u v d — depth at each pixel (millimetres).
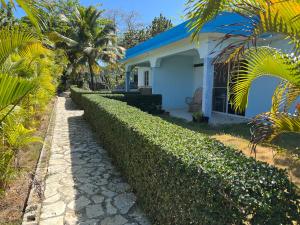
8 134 3842
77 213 3385
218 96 11734
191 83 14898
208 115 9188
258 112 8961
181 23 9773
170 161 2549
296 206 1635
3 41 3117
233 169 2086
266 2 1872
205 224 1962
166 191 2670
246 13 2080
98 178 4527
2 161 3758
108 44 26141
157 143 2926
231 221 1693
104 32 25594
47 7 3096
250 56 2438
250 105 9359
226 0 1979
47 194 3902
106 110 5871
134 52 17172
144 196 3381
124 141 4309
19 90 2705
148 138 3170
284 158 4727
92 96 10297
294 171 3875
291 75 2246
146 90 16766
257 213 1585
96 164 5273
